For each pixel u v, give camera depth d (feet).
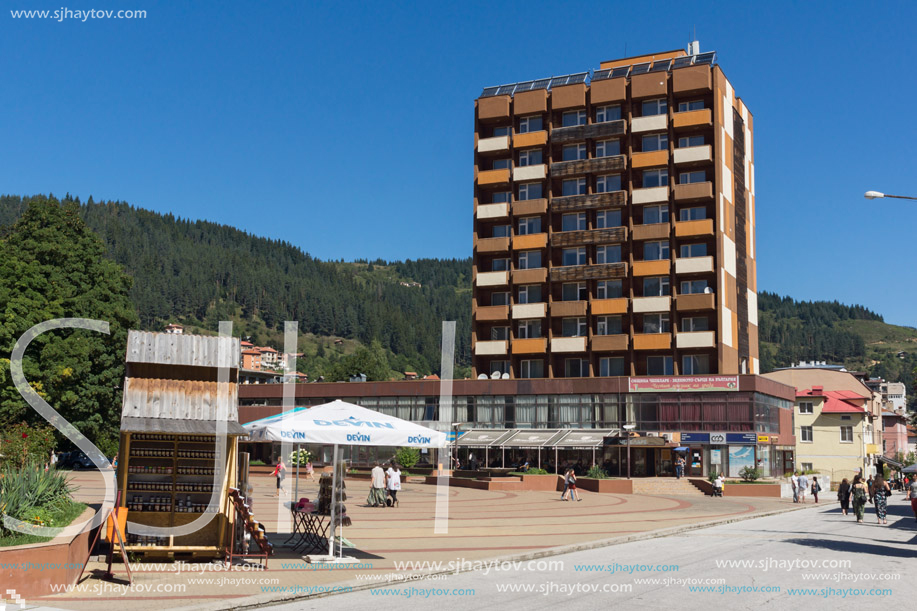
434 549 60.70
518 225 241.76
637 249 226.79
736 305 231.30
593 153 235.61
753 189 258.98
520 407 218.18
